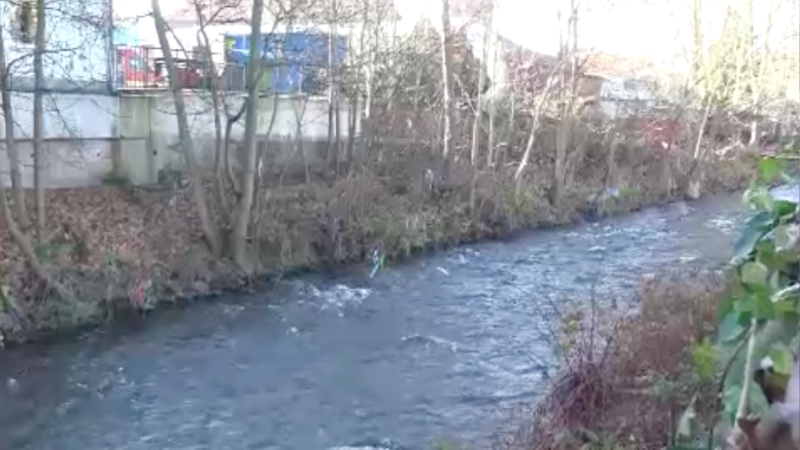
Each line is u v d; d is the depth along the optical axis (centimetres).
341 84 2211
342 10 2473
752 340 221
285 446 1037
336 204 2047
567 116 2727
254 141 1808
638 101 3541
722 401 256
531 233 2459
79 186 1870
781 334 217
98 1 1989
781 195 296
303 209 2019
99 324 1495
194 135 2073
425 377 1270
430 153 2472
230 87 2172
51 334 1428
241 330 1514
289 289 1778
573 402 863
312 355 1387
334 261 1967
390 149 2409
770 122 3525
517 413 1077
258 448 1033
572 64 2753
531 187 2609
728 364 238
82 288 1515
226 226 1817
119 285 1561
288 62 1920
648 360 873
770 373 219
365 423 1100
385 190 2273
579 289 1752
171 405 1173
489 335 1480
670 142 3177
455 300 1727
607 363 896
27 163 1784
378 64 2448
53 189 1806
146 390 1225
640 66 3809
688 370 792
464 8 2953
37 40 1516
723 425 246
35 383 1235
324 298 1728
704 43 3484
